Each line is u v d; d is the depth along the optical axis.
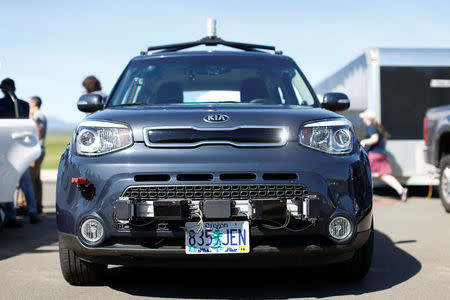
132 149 3.33
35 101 8.33
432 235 5.96
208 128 3.34
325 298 3.50
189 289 3.75
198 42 5.45
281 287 3.80
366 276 4.11
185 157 3.28
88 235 3.31
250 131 3.35
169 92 4.37
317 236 3.34
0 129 5.49
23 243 5.75
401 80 9.91
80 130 3.49
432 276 4.09
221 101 4.29
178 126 3.35
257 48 5.54
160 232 3.25
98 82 7.61
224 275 4.16
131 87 4.48
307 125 3.43
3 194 5.55
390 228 6.47
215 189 3.24
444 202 8.05
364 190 3.43
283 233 3.27
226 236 3.25
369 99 9.90
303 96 4.41
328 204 3.30
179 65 4.70
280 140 3.37
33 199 7.38
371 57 9.91
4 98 6.74
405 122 9.91
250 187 3.25
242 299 3.50
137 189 3.25
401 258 4.75
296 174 3.29
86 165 3.33
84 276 3.78
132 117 3.45
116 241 3.31
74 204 3.34
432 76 9.95
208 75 4.55
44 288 3.81
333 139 3.44
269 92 4.39
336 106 4.34
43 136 8.36
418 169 9.90
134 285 3.86
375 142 9.48
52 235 6.29
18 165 5.64
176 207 3.15
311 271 4.28
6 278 4.14
